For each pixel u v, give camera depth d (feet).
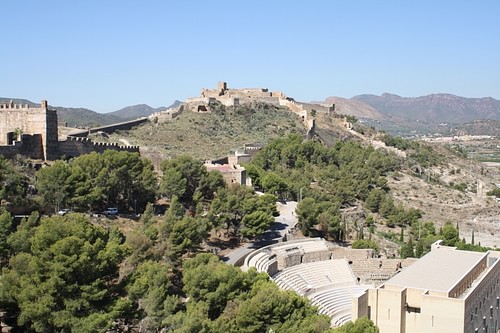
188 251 426.10
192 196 545.03
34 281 271.08
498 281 422.00
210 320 287.28
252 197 541.75
